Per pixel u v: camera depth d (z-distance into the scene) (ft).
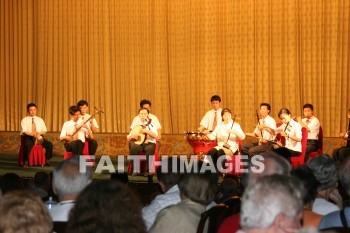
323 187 13.50
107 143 45.85
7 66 47.60
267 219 7.97
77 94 46.68
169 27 45.01
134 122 36.45
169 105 45.21
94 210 8.52
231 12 43.52
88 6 46.26
